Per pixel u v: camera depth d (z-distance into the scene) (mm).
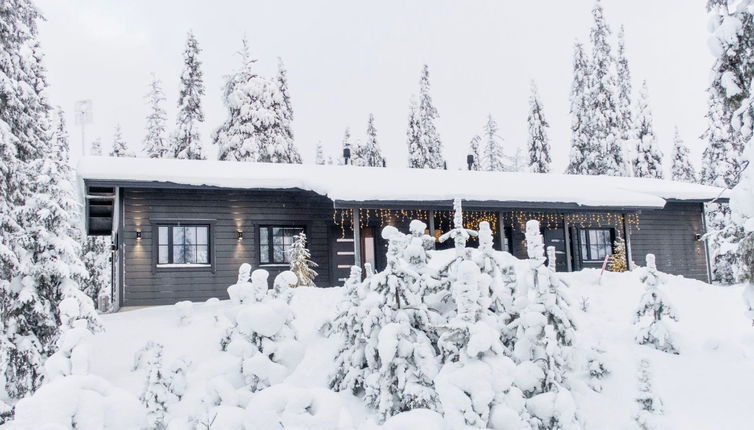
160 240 17984
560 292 9672
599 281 16422
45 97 23406
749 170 10336
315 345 12273
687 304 15344
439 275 9867
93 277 33906
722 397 10156
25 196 15586
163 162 19266
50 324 14117
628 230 20844
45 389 4230
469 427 6672
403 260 9922
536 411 8188
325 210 20141
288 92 42094
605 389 10484
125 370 11594
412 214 21359
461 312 7895
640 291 15812
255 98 37125
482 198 18672
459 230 9547
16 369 14016
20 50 17094
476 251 9750
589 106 42125
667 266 23922
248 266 7898
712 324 13969
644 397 7266
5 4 16281
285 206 19562
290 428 3928
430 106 47375
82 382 4375
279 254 19500
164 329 13531
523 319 9125
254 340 6406
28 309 14148
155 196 18000
